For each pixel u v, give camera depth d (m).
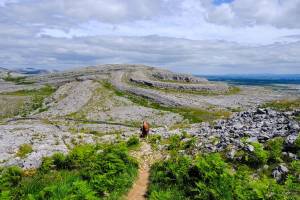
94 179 15.24
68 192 13.64
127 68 197.38
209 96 118.12
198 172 15.80
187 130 37.41
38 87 148.38
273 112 32.81
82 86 125.44
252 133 22.75
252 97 118.50
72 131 58.22
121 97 106.44
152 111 84.12
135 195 15.28
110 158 17.33
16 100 115.12
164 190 15.10
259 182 13.80
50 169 19.19
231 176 14.56
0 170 20.91
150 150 24.98
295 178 14.59
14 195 14.80
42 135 45.00
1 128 56.38
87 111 86.81
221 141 21.94
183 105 90.94
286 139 18.84
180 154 21.81
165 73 167.00
